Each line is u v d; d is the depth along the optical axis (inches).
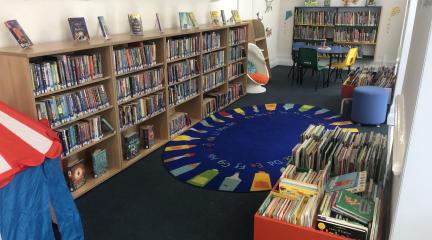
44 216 83.4
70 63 112.8
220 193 121.3
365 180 86.4
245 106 218.2
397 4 290.5
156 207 114.2
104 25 133.2
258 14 286.2
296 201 81.4
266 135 171.6
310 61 252.5
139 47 140.9
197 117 193.6
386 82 194.2
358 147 105.6
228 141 165.2
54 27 124.3
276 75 300.2
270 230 77.6
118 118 133.8
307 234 73.6
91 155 130.5
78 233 95.0
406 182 55.2
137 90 142.6
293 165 100.0
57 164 87.2
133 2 157.0
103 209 113.3
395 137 78.0
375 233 69.6
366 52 317.1
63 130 113.5
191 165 141.9
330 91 249.0
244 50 231.5
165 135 166.1
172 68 162.4
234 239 98.0
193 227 103.7
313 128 122.9
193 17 183.0
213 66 196.4
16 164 74.2
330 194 83.1
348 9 309.9
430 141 52.2
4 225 74.4
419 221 56.2
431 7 51.1
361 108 178.9
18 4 111.5
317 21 317.7
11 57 99.8
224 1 232.8
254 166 139.7
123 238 99.4
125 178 133.3
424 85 50.6
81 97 118.6
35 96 102.3
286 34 336.2
